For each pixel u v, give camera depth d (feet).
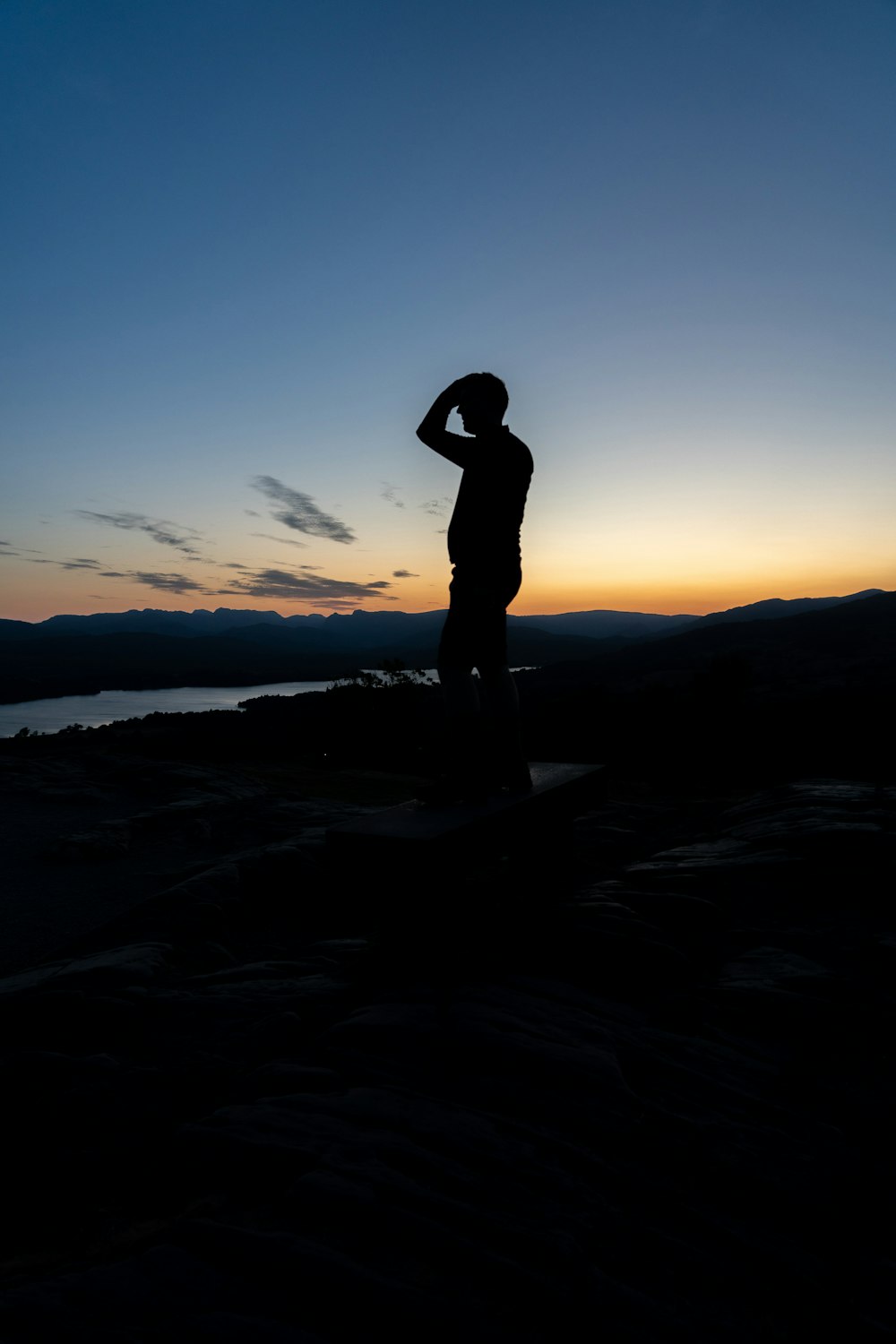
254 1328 5.21
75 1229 6.86
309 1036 9.92
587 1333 5.34
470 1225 6.24
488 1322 5.35
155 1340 5.08
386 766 88.17
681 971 11.85
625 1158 7.39
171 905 16.94
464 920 13.30
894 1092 8.87
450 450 11.36
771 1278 6.06
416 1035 9.21
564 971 11.64
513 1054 8.81
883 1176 7.43
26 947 17.54
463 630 11.50
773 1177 7.28
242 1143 7.19
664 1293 5.78
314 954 14.32
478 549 11.19
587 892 15.42
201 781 37.96
